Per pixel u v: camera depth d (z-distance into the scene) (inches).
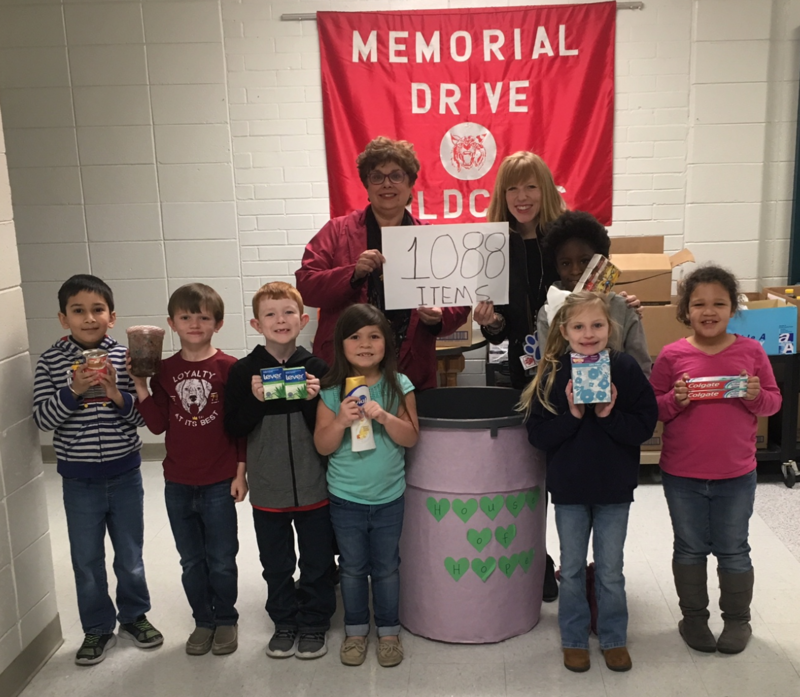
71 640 96.7
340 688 85.0
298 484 86.9
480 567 89.4
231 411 86.9
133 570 94.4
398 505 87.8
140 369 84.6
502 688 83.8
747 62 161.8
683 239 169.8
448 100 163.6
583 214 88.7
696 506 87.3
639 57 162.4
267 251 171.3
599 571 86.0
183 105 165.0
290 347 89.0
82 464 87.9
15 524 86.5
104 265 171.3
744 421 85.7
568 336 79.5
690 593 89.7
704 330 86.0
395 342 95.0
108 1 160.7
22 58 162.9
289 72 163.9
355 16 160.1
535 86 162.6
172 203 169.0
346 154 165.5
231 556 92.1
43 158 166.7
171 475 89.7
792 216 166.1
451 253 91.5
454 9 160.4
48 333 173.2
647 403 80.4
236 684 86.4
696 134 165.2
